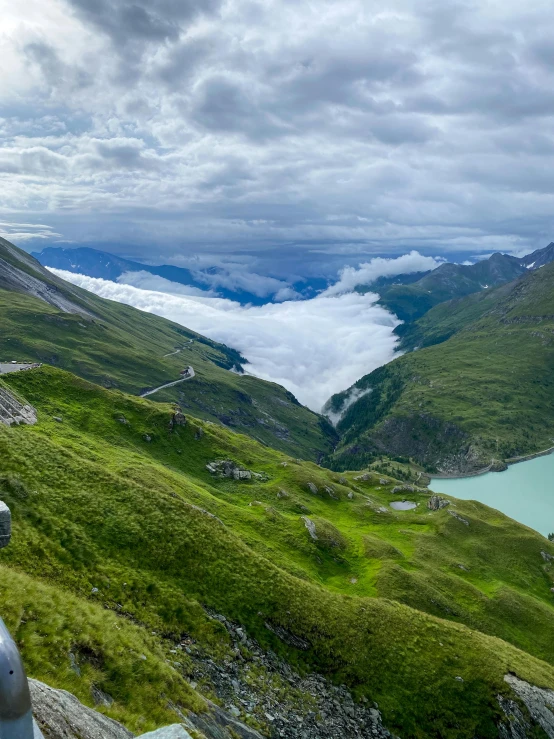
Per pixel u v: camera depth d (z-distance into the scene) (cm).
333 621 5816
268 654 4881
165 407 14188
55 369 13012
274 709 4153
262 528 9756
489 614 9794
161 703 2933
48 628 2919
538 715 5741
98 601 4206
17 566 4134
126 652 3184
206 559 5659
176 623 4481
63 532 4919
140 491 6412
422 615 6938
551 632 9756
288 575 6303
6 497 5084
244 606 5284
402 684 5425
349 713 4756
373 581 9381
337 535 10819
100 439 10644
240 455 14138
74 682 2586
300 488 13500
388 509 14662
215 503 9775
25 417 9212
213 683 3956
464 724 5288
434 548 12325
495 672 6084
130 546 5281
